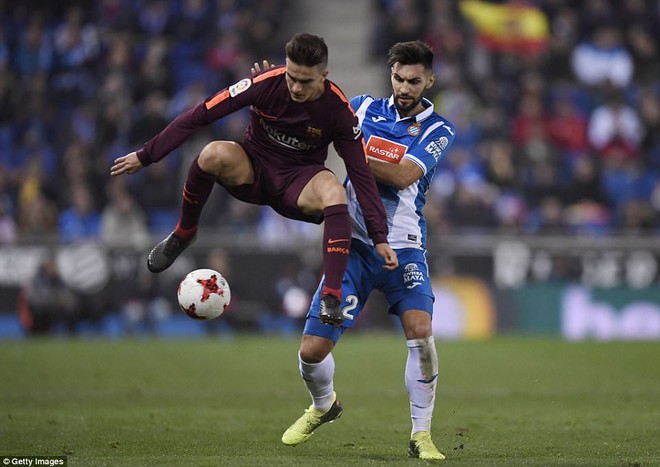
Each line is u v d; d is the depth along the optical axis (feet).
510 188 203.72
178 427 84.74
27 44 228.84
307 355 70.03
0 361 137.28
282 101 66.95
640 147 221.46
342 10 254.68
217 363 138.92
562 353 151.43
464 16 233.14
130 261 175.63
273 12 239.91
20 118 219.82
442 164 207.31
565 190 202.80
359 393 113.70
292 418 92.12
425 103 74.33
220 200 193.67
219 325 176.14
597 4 237.66
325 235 66.39
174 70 228.02
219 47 229.25
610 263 176.96
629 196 207.41
